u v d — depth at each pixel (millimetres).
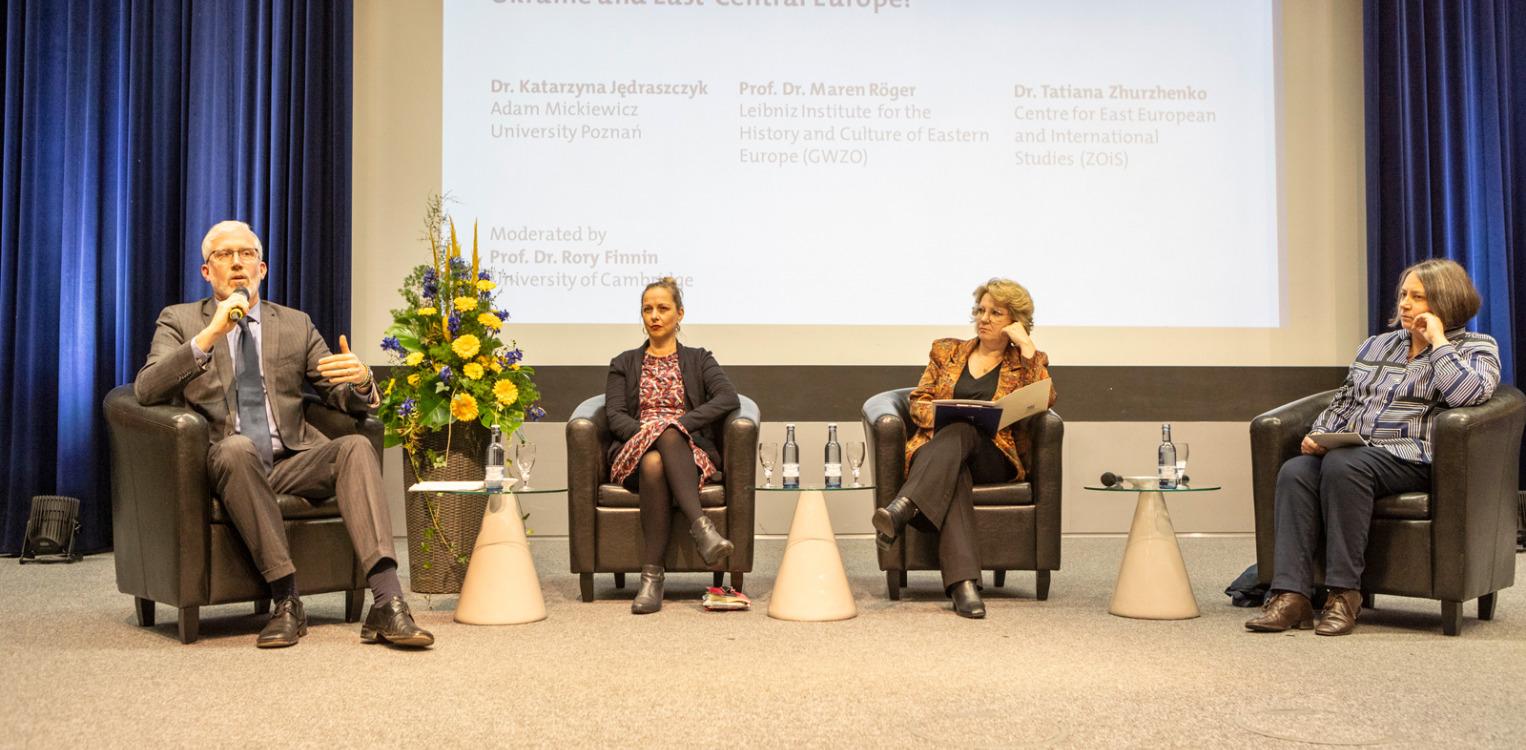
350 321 4863
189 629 2641
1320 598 3213
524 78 4980
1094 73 5066
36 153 4699
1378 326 4953
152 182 4785
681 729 1889
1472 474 2736
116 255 4781
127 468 2793
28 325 4641
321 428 3062
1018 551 3297
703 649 2572
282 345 3010
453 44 4977
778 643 2646
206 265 2980
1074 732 1871
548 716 1969
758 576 3947
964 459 3170
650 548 3186
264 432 2889
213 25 4820
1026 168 5035
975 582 3127
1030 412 3236
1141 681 2242
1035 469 3326
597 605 3256
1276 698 2104
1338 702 2074
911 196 5016
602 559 3264
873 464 3398
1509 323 5012
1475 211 5074
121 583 2887
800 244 4992
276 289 4824
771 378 4941
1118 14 5078
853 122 5023
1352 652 2541
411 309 3379
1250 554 4418
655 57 5004
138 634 2770
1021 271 5020
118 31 4820
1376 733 1868
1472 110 5109
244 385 2908
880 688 2182
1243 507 4996
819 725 1912
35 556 4383
